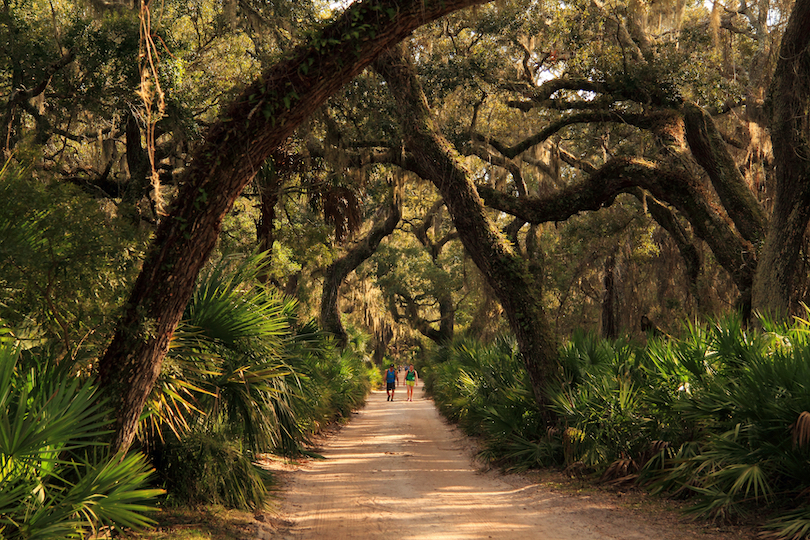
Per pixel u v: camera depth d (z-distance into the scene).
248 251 17.00
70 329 5.46
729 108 17.20
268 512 6.74
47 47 12.65
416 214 31.89
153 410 5.85
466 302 42.25
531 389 10.66
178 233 5.43
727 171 13.87
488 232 10.26
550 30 16.31
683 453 7.23
